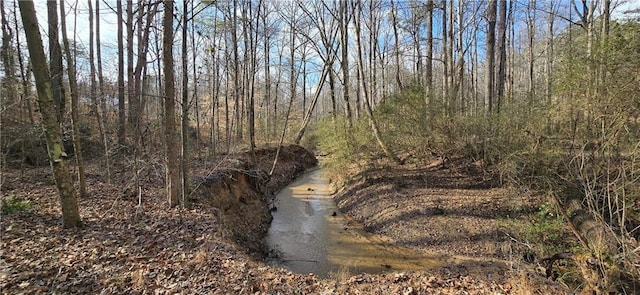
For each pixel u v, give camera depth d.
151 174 9.37
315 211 10.62
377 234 8.18
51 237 5.27
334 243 7.84
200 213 6.96
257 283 4.39
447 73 12.48
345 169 12.48
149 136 9.37
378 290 4.38
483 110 10.14
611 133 4.61
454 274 5.07
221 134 20.50
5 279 3.99
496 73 10.85
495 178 8.82
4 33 10.66
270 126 23.03
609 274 3.99
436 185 9.33
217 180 9.20
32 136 9.43
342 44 13.45
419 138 10.34
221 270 4.72
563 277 4.58
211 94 17.36
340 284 4.60
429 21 11.80
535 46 22.61
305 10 15.15
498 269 5.25
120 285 4.10
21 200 6.80
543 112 6.86
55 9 8.88
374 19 17.50
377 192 9.93
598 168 5.08
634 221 5.01
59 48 9.59
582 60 5.53
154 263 4.77
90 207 6.87
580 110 5.53
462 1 12.59
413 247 7.21
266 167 15.24
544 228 5.84
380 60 19.44
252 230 8.21
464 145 9.63
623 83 4.67
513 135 8.02
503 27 10.51
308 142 21.89
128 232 5.78
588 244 4.80
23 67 10.79
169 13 6.50
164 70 6.80
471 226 7.27
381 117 11.07
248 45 18.12
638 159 4.38
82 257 4.73
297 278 4.73
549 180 6.39
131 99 11.16
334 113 14.58
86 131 12.38
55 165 5.47
